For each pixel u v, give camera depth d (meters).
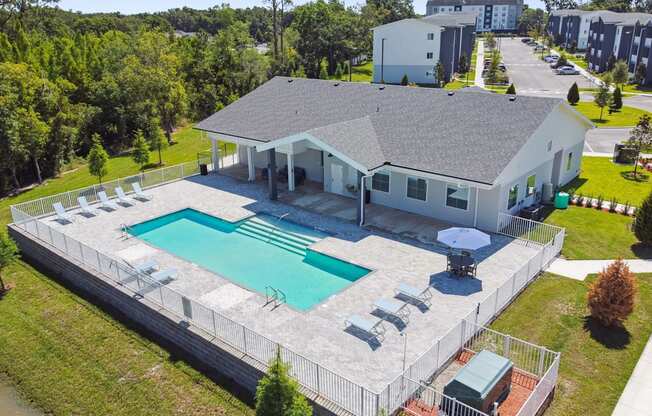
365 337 16.72
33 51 54.38
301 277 21.80
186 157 43.31
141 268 21.27
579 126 32.09
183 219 28.53
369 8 126.50
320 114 32.25
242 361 15.41
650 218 22.72
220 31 69.50
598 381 14.95
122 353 17.62
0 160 37.12
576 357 15.98
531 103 26.52
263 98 36.88
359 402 13.51
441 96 29.70
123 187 32.53
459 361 15.76
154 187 33.22
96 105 50.66
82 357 17.56
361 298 19.12
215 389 15.67
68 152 45.22
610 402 14.14
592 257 22.62
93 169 33.34
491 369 13.56
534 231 23.75
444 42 84.44
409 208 27.20
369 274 20.88
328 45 95.94
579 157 34.06
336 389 13.88
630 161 37.31
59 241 23.72
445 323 17.42
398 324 17.39
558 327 17.50
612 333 17.14
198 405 15.04
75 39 63.69
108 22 129.00
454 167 23.91
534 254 22.36
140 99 49.56
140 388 15.91
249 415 14.52
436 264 21.67
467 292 19.41
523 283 19.95
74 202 30.03
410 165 25.05
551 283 20.47
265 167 36.31
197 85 64.44
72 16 137.25
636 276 20.78
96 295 21.44
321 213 27.70
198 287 20.31
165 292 18.45
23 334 19.03
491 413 13.23
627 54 86.25
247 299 19.34
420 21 80.88
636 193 30.86
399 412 13.70
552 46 135.75
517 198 26.16
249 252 24.33
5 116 36.47
